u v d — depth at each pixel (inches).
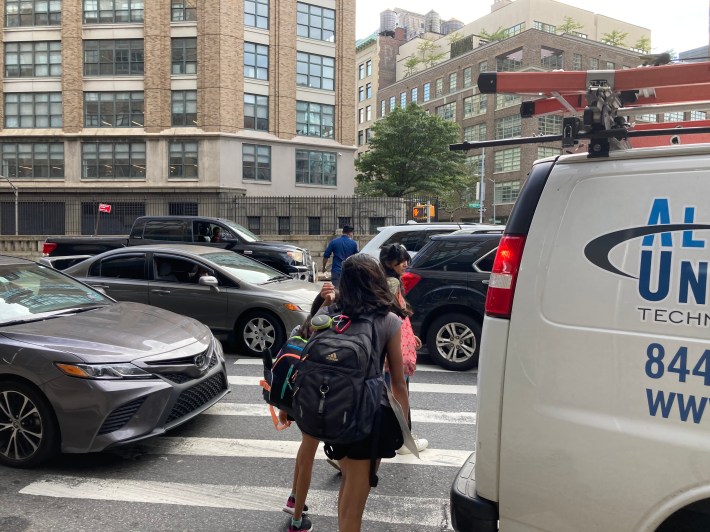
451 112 2600.9
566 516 84.1
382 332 105.0
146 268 335.0
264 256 520.7
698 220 79.0
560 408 84.8
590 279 84.7
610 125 93.3
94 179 1384.1
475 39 2758.4
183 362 179.5
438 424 209.2
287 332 306.5
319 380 97.6
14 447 166.7
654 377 78.6
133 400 163.2
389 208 1111.0
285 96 1421.0
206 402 190.9
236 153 1369.3
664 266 80.0
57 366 161.2
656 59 113.6
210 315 318.0
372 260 108.5
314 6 1466.5
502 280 91.8
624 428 79.7
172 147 1365.7
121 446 162.1
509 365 89.4
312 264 565.9
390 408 103.8
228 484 157.9
